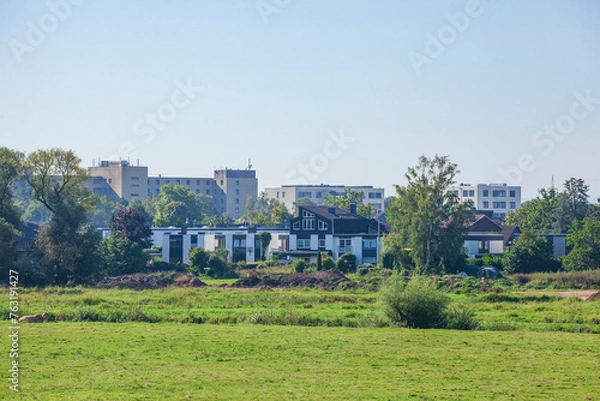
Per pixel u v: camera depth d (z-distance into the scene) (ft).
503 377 122.72
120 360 134.82
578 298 245.86
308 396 109.29
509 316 200.75
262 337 159.43
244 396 109.19
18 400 107.24
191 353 141.38
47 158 358.02
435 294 178.40
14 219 369.30
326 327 176.55
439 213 390.01
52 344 150.30
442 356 139.44
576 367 130.62
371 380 120.06
